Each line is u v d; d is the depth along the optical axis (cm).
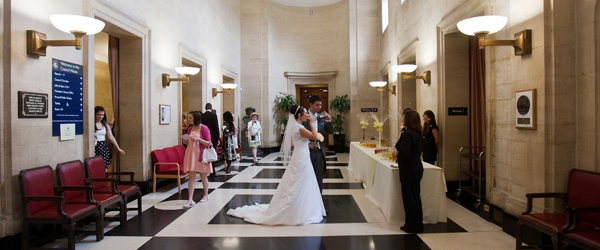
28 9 320
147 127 558
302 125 397
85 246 315
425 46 603
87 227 374
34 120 326
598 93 270
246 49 1210
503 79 357
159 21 598
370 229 359
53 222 289
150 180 556
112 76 541
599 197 247
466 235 336
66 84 370
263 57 1212
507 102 350
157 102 592
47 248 292
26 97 314
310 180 391
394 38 879
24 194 289
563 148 288
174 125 664
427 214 375
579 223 234
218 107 946
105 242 326
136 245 318
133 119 545
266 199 500
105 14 438
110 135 487
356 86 1183
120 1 475
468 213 412
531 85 310
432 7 564
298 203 379
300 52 1334
